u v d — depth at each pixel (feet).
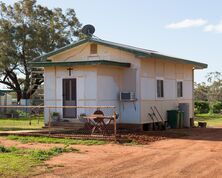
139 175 33.40
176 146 50.34
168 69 82.38
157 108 77.20
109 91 69.67
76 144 51.75
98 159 40.65
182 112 84.69
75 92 69.36
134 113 71.10
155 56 71.00
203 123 90.89
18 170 34.78
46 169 35.47
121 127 71.77
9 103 154.71
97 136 55.31
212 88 189.88
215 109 157.89
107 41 75.97
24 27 152.56
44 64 70.64
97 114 62.13
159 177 32.68
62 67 70.44
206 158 41.24
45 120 72.08
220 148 48.65
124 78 72.08
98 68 67.21
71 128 66.59
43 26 156.56
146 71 73.15
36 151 44.52
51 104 71.61
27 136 59.36
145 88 72.74
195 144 52.47
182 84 89.20
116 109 71.15
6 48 149.79
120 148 48.26
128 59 71.72
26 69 155.02
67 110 70.13
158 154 43.73
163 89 80.07
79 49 75.36
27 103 145.07
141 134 62.85
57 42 157.07
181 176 32.99
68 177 32.68
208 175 33.35
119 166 37.04
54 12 162.20
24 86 162.61
